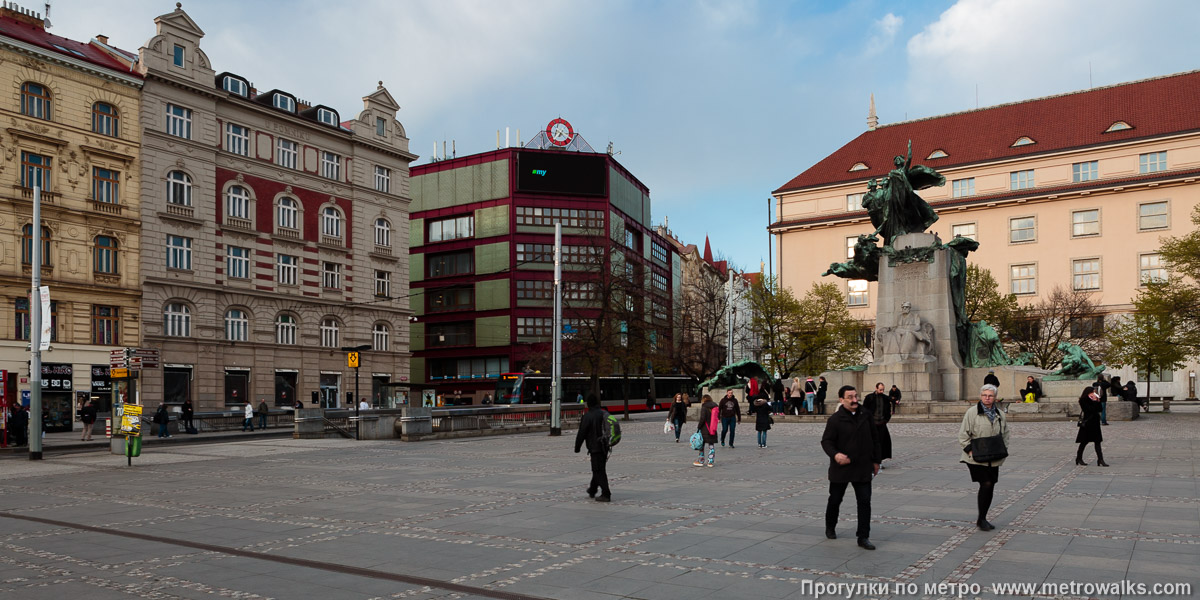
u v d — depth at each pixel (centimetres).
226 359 5288
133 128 4928
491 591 806
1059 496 1340
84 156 4691
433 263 8138
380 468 2064
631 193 8688
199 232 5206
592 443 1412
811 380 4038
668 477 1741
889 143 8000
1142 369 4728
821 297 5972
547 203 7800
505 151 7800
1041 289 6931
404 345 6538
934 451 2172
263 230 5584
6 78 4384
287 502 1449
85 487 1780
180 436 3969
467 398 7712
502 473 1888
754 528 1116
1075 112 7319
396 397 6359
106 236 4778
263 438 3684
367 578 866
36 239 2688
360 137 6275
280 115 5719
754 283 6119
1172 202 6506
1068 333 6188
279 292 5647
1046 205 6975
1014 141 7344
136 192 4912
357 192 6238
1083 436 1758
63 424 4503
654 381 7169
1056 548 952
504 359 7594
